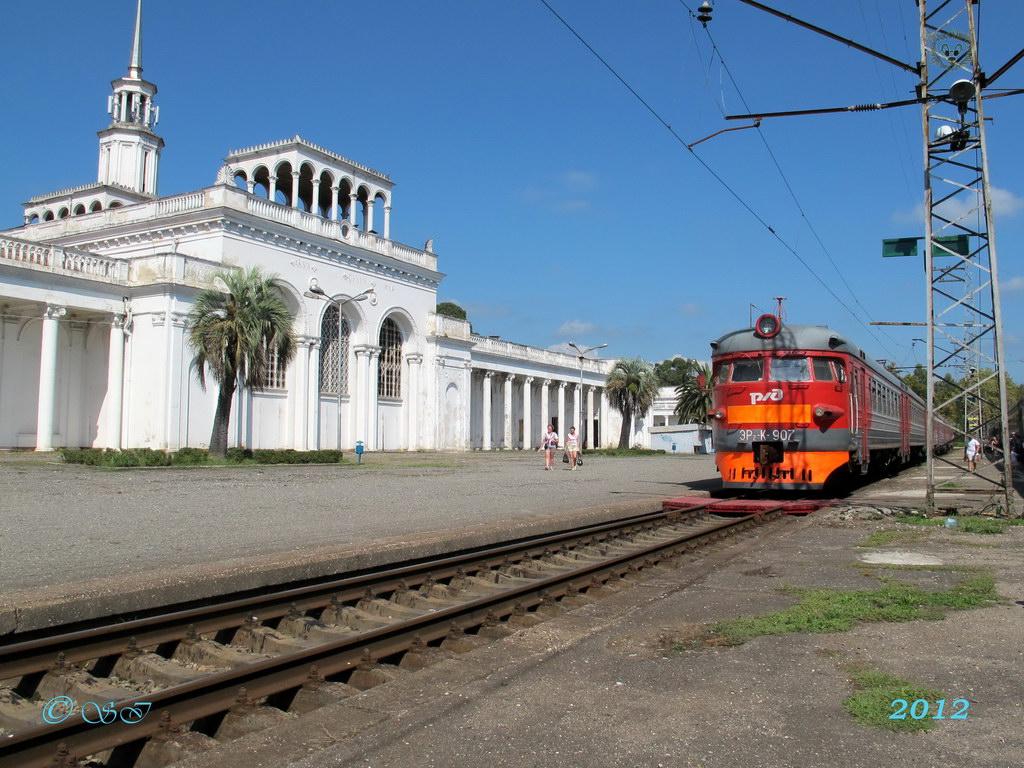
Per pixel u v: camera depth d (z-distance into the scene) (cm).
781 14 1178
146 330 3544
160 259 3544
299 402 4219
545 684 557
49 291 3303
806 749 441
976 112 1470
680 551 1157
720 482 2564
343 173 4919
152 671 586
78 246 4331
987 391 2992
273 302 3142
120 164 5122
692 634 686
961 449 7156
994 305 1484
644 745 448
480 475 2819
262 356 3145
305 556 934
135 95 5175
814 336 1731
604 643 665
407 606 841
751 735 461
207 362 3134
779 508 1689
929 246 1512
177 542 1080
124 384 3569
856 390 1825
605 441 7644
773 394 1716
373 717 500
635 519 1506
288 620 730
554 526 1388
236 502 1659
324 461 3562
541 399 6806
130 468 2708
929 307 1544
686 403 7362
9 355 3534
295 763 428
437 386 5322
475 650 656
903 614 732
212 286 3569
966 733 461
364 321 4744
